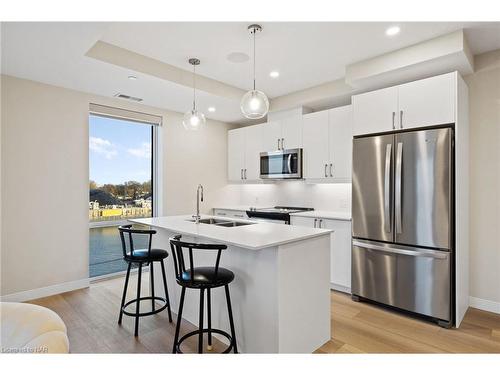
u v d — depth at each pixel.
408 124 2.90
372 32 2.59
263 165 4.67
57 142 3.42
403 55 2.86
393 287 2.92
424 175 2.72
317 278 2.32
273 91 4.21
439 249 2.65
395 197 2.88
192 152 4.88
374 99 3.14
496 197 2.92
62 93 3.46
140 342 2.36
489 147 2.96
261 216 4.35
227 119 5.22
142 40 2.74
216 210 5.09
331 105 4.27
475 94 3.03
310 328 2.24
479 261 3.01
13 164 3.12
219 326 2.45
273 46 2.85
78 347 2.28
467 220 2.99
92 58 2.70
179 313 2.11
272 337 2.02
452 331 2.55
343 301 3.24
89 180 3.68
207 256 2.58
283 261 2.02
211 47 2.87
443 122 2.69
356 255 3.22
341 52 2.97
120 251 4.21
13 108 3.12
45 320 1.23
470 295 3.07
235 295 2.30
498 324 2.67
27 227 3.21
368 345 2.33
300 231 2.38
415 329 2.59
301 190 4.70
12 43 2.40
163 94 3.74
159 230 3.18
